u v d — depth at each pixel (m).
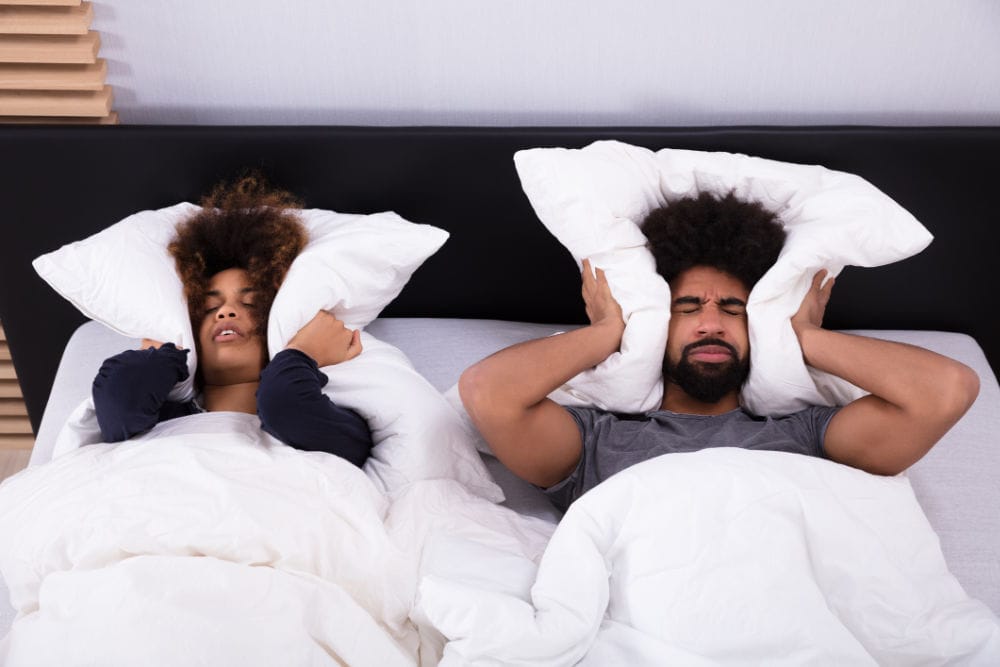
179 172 1.78
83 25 1.66
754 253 1.57
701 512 1.27
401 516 1.41
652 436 1.54
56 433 1.65
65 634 1.15
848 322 1.93
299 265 1.60
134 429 1.44
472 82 1.79
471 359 1.78
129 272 1.55
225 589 1.19
